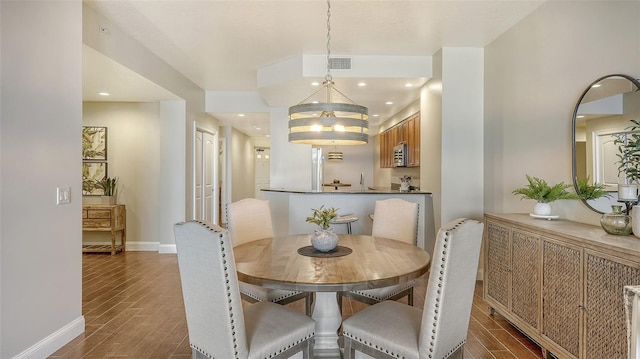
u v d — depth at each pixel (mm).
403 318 1788
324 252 2213
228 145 7832
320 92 4863
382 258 2059
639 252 1527
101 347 2383
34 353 2141
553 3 2785
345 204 4457
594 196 2346
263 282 1670
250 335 1615
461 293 1606
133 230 5379
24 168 2072
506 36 3443
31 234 2125
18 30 2027
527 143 3125
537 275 2244
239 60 4316
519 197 3234
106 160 5312
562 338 2012
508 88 3410
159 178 5312
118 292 3484
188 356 2281
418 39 3670
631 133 2088
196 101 5582
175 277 3982
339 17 3166
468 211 3867
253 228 2924
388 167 7332
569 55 2617
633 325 1229
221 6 2963
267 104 5844
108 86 4262
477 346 2402
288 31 3467
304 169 6094
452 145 3871
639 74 2076
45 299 2236
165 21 3234
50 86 2273
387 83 4391
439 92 3930
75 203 2514
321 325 2250
